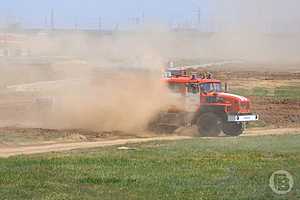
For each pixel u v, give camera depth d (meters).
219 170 24.83
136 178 23.03
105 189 21.19
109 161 27.16
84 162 26.91
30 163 26.64
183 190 21.05
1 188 21.19
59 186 21.55
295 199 19.92
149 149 32.03
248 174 23.84
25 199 19.69
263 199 19.89
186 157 28.45
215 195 20.31
